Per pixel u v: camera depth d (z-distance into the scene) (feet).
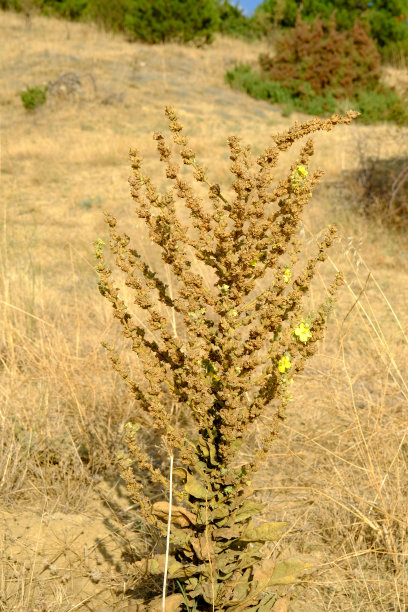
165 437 8.05
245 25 92.84
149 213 7.38
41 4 88.74
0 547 9.75
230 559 7.84
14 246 24.97
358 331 18.70
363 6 86.74
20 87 59.47
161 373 7.75
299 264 20.12
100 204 32.91
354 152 38.70
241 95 64.69
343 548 9.89
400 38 84.79
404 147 40.45
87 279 22.57
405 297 21.81
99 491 11.48
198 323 7.31
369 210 29.60
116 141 43.96
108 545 10.08
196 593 7.72
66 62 66.39
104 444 12.20
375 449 11.93
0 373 14.82
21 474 11.43
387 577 9.62
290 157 39.86
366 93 60.18
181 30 78.64
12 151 41.91
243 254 7.21
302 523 10.71
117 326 17.25
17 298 17.69
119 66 66.80
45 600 8.73
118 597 9.01
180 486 11.27
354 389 14.82
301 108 61.46
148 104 56.65
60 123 49.73
